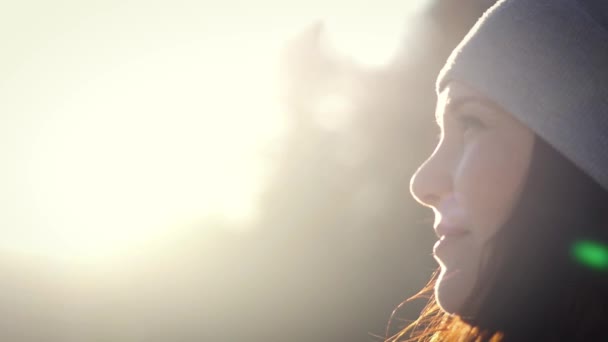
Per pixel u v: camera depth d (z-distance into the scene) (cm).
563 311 66
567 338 66
